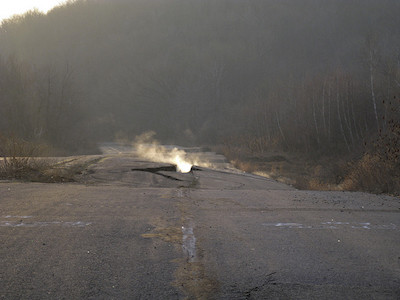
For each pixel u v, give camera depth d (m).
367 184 12.91
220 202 8.58
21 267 4.03
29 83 56.94
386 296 3.47
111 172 15.55
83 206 7.54
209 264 4.24
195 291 3.51
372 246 5.10
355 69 82.25
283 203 8.68
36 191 9.42
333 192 11.27
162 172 16.92
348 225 6.37
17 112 53.75
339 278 3.89
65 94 61.94
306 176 31.14
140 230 5.69
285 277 3.89
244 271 4.04
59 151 45.22
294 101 59.22
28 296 3.34
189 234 5.52
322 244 5.15
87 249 4.70
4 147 16.66
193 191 10.45
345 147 43.66
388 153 13.64
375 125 43.41
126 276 3.84
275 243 5.16
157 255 4.52
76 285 3.59
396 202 9.08
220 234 5.58
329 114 47.09
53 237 5.20
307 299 3.38
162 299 3.33
